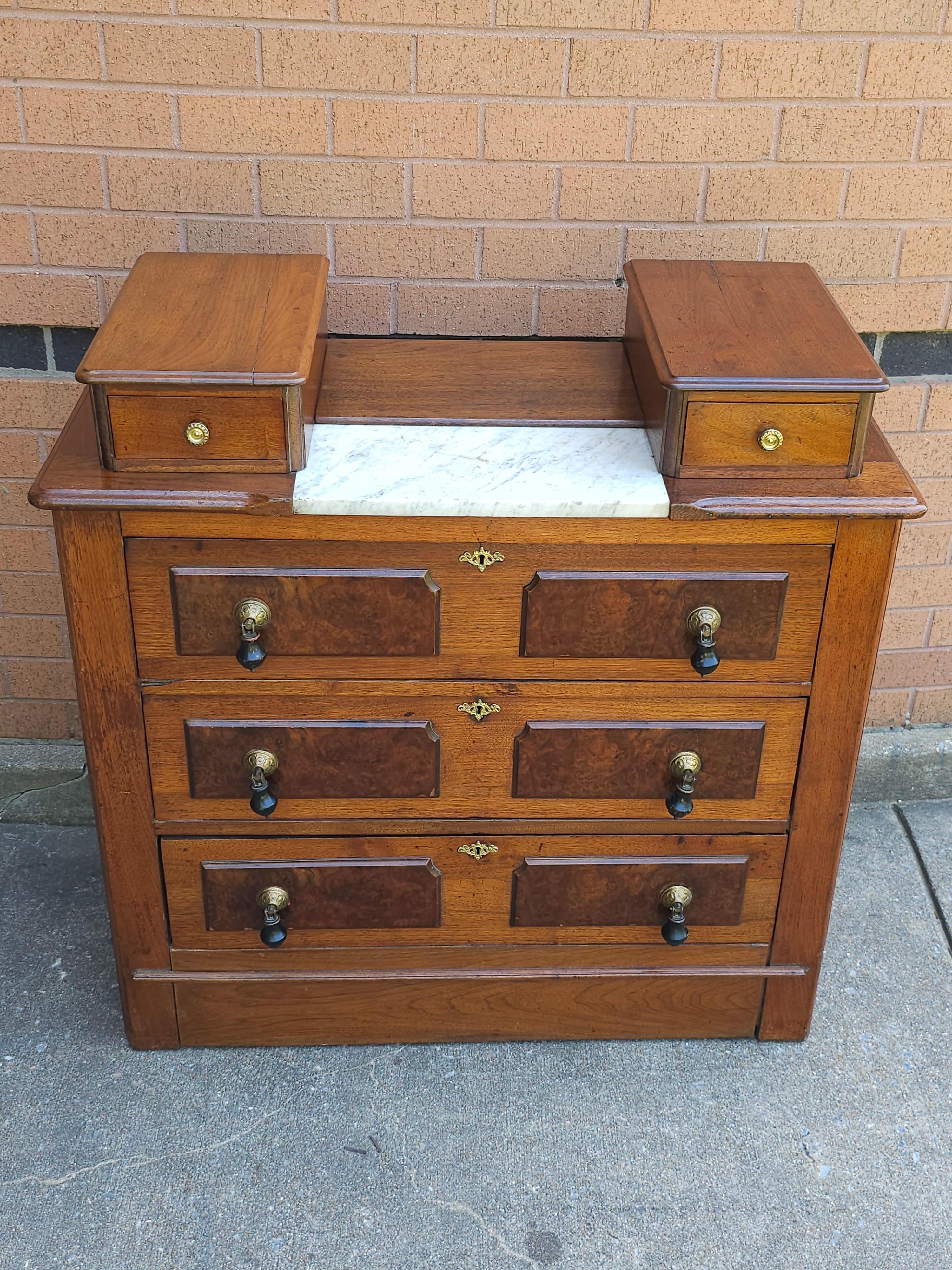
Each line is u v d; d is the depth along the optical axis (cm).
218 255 219
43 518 261
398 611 192
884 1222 204
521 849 214
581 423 204
